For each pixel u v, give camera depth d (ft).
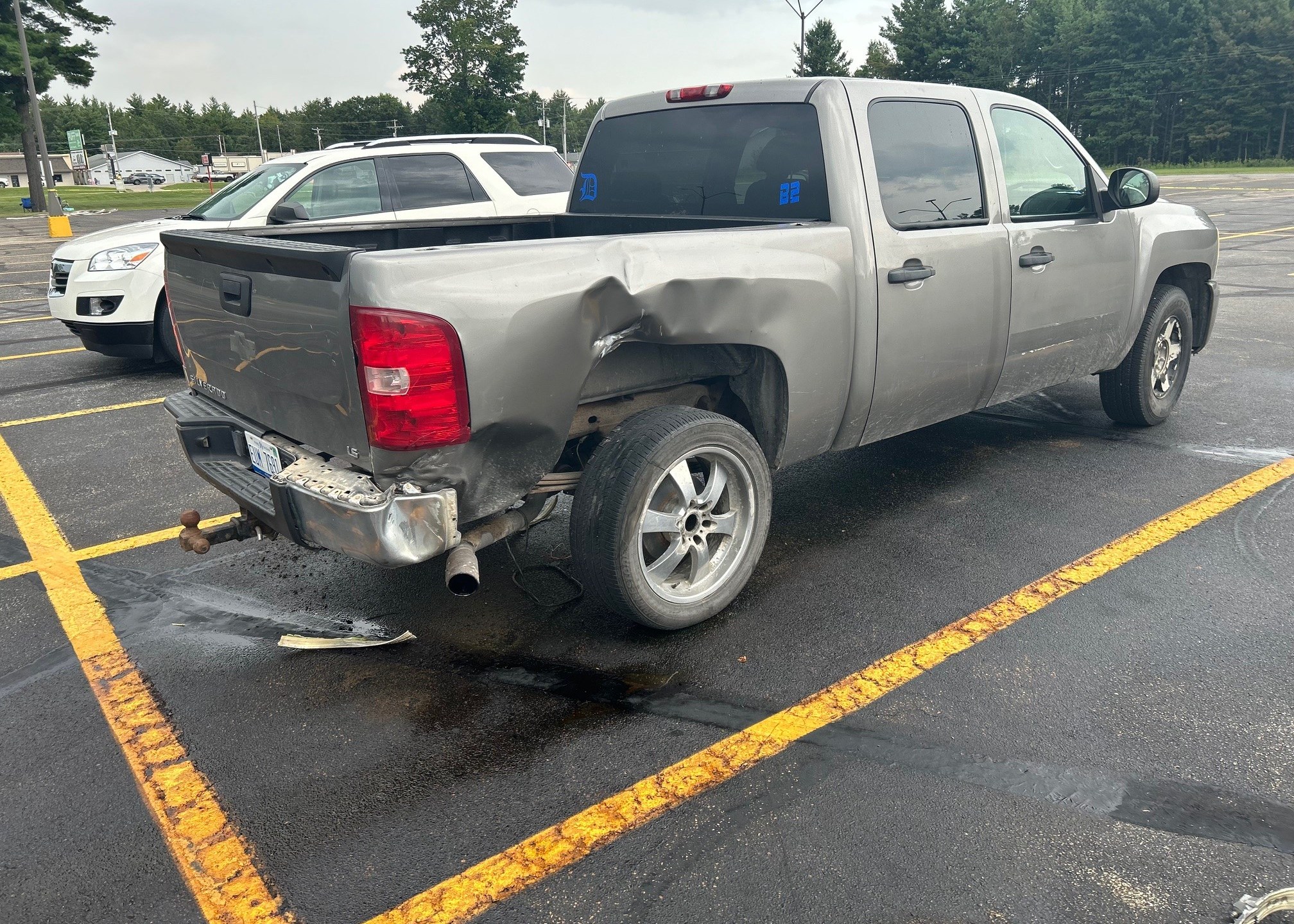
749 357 11.39
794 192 12.17
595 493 9.96
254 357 9.82
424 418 8.30
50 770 8.82
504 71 213.66
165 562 13.56
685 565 11.18
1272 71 235.61
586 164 15.61
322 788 8.43
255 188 27.17
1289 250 48.83
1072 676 9.90
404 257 8.14
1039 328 14.60
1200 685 9.66
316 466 9.13
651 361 10.83
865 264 11.72
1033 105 14.83
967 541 13.46
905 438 18.44
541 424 9.20
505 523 9.89
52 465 18.17
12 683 10.40
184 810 8.21
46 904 7.17
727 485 11.14
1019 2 282.36
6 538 14.56
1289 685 9.62
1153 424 18.54
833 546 13.41
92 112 540.11
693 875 7.24
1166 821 7.70
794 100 12.21
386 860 7.53
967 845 7.48
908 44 271.49
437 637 11.12
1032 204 14.40
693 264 9.95
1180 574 12.18
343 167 27.14
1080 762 8.46
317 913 7.02
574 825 7.86
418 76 216.74
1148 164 257.96
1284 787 8.08
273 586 12.66
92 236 26.30
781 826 7.76
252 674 10.45
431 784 8.44
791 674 10.12
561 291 8.96
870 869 7.25
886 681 9.91
